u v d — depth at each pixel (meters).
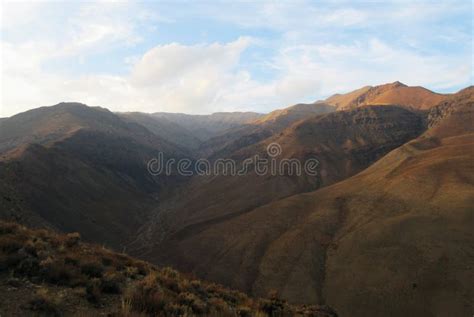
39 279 9.61
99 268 11.40
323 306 18.78
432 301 60.16
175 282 12.14
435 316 57.72
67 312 8.11
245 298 14.47
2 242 11.02
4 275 9.48
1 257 10.10
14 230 12.80
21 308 7.76
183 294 10.61
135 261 14.38
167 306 9.06
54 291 9.10
